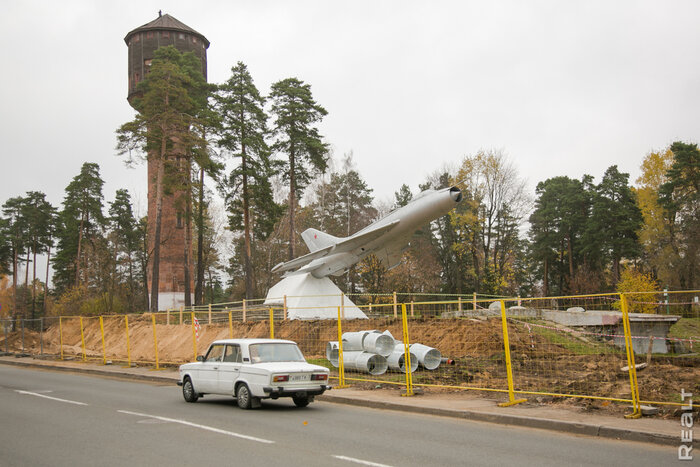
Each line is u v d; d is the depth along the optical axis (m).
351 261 30.12
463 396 12.84
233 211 43.69
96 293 60.06
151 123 38.06
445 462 6.85
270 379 10.96
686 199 46.31
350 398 12.91
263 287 60.06
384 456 7.17
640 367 15.30
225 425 9.59
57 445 8.02
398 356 16.88
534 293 67.88
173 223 50.59
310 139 43.22
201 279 45.81
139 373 20.67
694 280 43.03
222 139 41.81
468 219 45.59
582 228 58.84
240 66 42.66
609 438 8.51
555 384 13.52
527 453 7.39
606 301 22.33
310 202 61.53
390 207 60.91
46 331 42.31
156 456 7.22
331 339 22.33
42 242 72.31
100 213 65.56
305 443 8.02
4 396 14.46
